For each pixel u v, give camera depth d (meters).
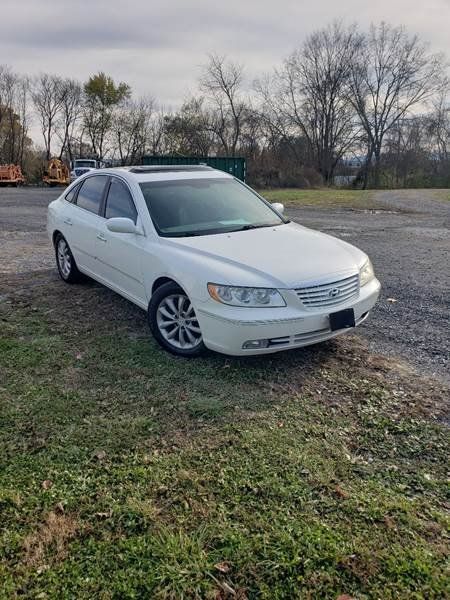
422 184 49.53
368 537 2.22
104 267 5.19
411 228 12.12
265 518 2.33
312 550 2.14
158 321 4.20
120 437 2.98
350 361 4.04
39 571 2.04
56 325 4.84
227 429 3.07
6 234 10.99
